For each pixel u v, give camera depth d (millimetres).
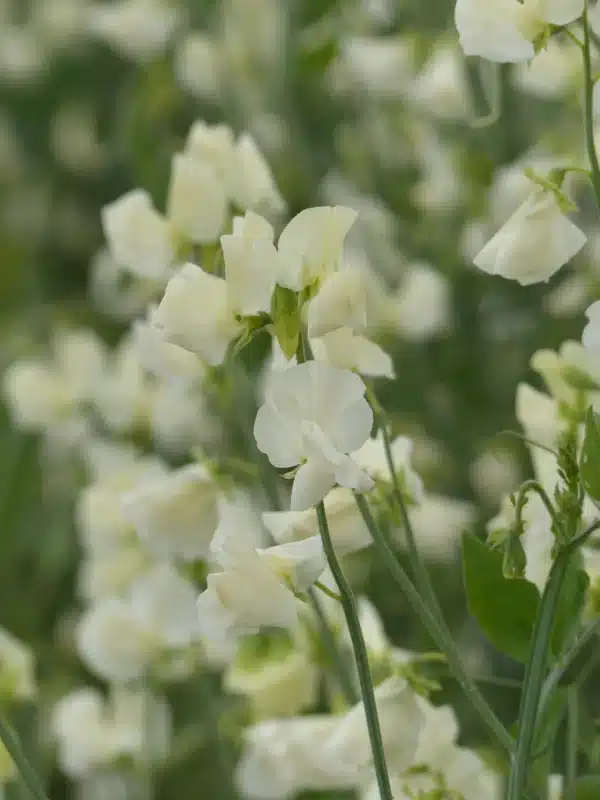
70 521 2729
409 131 2525
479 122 1624
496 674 1978
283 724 1422
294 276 1225
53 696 2496
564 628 1304
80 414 2391
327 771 1394
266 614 1217
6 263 3379
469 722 1818
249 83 2666
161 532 1362
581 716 1449
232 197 1390
